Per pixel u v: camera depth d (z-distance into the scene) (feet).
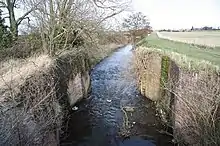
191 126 40.40
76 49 73.72
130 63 105.70
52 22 67.77
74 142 50.03
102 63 130.21
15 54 68.08
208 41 94.32
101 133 53.57
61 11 69.56
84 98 75.56
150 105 69.67
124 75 100.07
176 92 48.11
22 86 38.22
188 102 40.37
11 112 32.17
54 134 44.19
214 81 38.81
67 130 54.54
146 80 77.00
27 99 35.04
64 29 69.46
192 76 43.70
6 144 29.94
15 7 81.30
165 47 83.41
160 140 50.75
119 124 57.52
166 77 61.26
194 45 82.84
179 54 59.67
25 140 32.35
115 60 139.44
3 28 75.97
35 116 36.45
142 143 49.67
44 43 66.44
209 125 34.71
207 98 37.19
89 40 75.15
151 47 87.10
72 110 64.39
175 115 48.98
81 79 73.41
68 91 61.67
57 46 68.49
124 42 202.90
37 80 41.83
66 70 61.26
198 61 48.65
